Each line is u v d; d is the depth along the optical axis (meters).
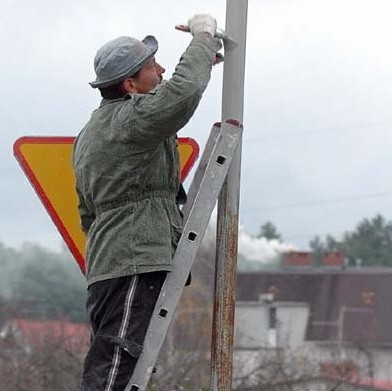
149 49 6.55
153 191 6.38
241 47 6.62
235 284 6.59
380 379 38.00
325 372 24.88
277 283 59.44
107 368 6.25
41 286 60.94
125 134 6.22
